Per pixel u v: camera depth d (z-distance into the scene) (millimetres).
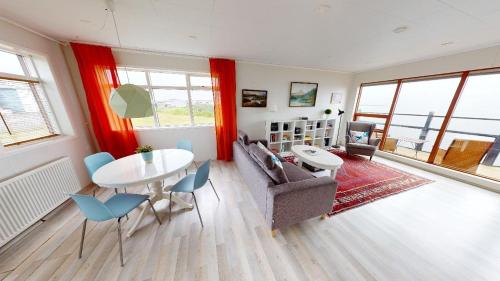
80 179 2635
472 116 3223
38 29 2090
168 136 3518
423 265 1432
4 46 1855
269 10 1705
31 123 2145
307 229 1831
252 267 1407
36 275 1334
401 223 1920
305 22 1950
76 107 2676
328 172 3271
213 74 3342
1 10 1652
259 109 4066
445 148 3410
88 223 1889
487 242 1662
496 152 2996
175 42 2570
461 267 1415
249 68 3729
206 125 3773
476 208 2182
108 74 2762
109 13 1757
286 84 4160
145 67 3006
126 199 1700
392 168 3441
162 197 2256
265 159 1777
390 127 4246
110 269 1380
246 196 2453
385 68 4090
